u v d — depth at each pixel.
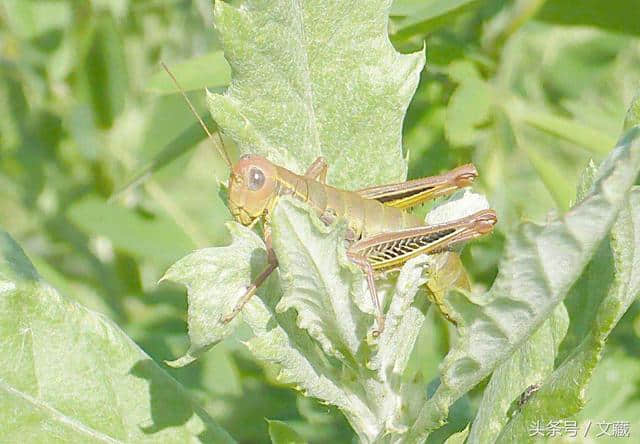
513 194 0.27
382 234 0.21
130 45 0.29
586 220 0.18
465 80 0.26
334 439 0.26
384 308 0.21
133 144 0.29
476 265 0.27
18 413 0.20
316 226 0.19
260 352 0.20
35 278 0.21
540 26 0.29
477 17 0.27
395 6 0.25
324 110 0.21
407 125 0.27
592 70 0.31
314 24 0.21
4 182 0.30
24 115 0.30
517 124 0.27
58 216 0.30
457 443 0.21
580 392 0.19
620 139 0.18
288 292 0.19
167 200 0.29
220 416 0.26
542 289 0.18
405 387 0.20
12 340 0.21
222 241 0.30
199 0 0.30
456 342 0.19
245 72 0.21
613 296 0.19
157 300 0.28
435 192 0.22
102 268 0.29
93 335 0.21
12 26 0.29
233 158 0.31
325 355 0.20
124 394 0.21
